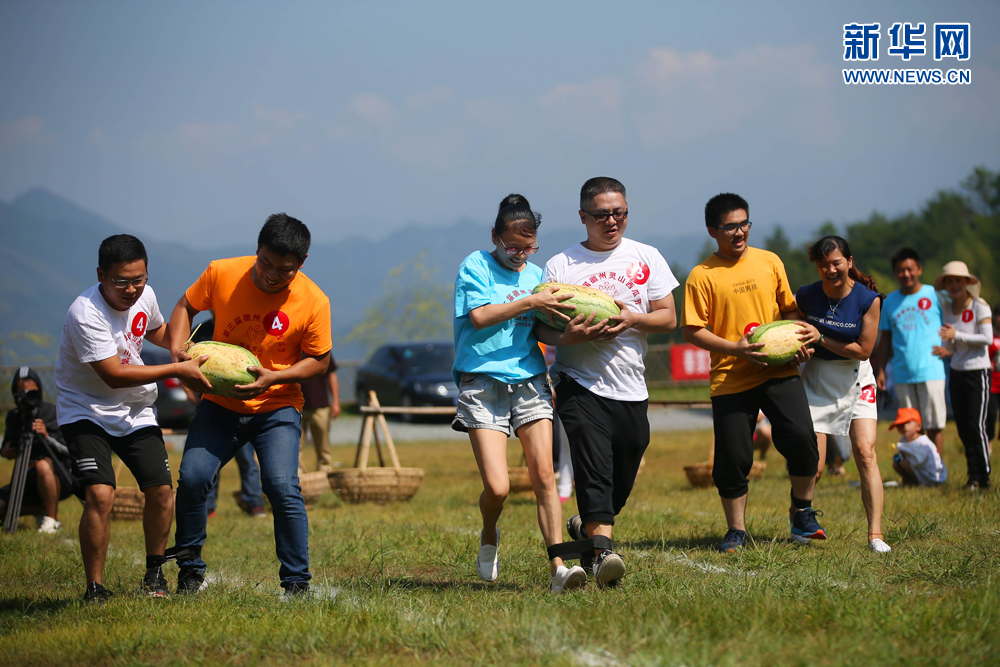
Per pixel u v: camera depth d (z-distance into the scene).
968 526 16.14
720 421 15.34
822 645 8.67
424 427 59.50
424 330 134.38
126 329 12.76
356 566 15.41
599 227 13.31
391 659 9.02
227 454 12.86
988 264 125.88
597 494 12.84
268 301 12.72
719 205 15.11
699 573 12.90
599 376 13.05
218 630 10.19
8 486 22.11
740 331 15.16
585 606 10.52
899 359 24.11
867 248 143.12
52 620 11.40
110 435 12.80
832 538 15.95
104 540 12.73
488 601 11.40
